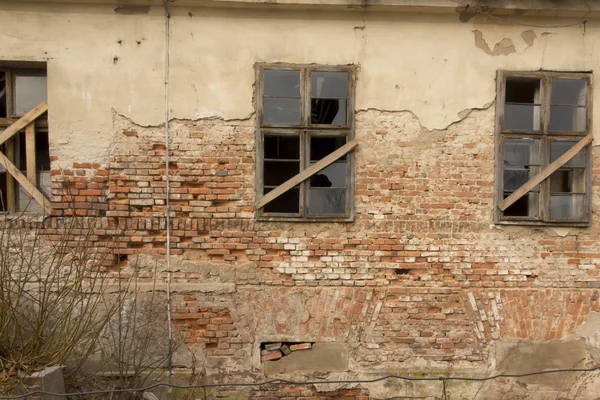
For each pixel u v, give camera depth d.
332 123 4.33
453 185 4.32
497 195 4.31
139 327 4.14
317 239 4.27
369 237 4.29
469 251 4.32
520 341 4.32
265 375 4.25
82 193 4.16
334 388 4.25
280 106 4.30
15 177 4.12
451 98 4.32
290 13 4.23
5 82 4.27
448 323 4.30
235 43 4.21
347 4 4.12
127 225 4.19
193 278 4.22
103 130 4.16
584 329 4.34
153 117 4.18
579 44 4.36
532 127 4.42
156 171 4.20
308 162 4.29
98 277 4.15
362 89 4.28
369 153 4.29
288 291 4.24
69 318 3.67
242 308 4.23
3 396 3.24
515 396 4.30
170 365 4.13
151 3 4.12
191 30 4.19
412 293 4.29
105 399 3.78
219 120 4.22
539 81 4.38
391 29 4.29
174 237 4.21
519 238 4.34
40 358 3.57
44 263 3.97
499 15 4.29
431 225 4.31
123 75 4.16
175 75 4.19
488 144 4.33
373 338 4.29
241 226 4.24
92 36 4.14
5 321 3.54
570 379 4.32
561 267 4.34
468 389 4.30
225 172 4.22
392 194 4.30
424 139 4.31
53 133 4.12
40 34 4.10
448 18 4.30
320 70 4.25
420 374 4.29
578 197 4.39
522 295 4.30
